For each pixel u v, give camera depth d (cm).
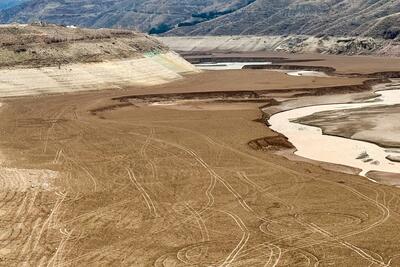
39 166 5734
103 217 4334
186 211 4453
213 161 5872
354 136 7281
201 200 4700
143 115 8700
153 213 4416
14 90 10388
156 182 5181
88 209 4503
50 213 4409
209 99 10306
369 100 10112
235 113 8769
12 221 4238
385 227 4091
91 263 3559
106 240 3912
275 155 6319
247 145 6625
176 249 3772
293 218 4288
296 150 6675
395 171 5716
